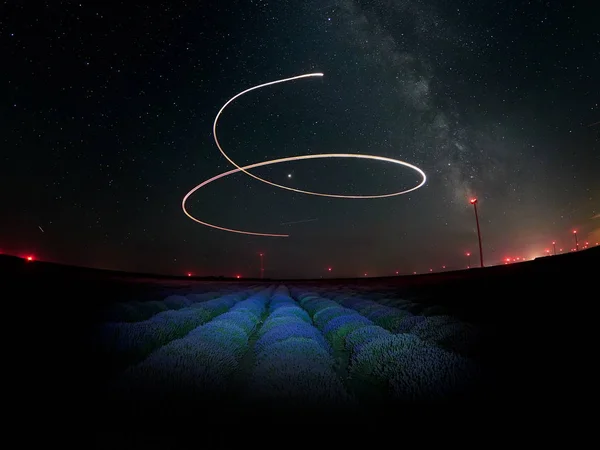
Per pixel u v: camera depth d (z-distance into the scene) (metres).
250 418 3.86
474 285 19.80
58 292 14.59
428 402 4.32
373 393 5.49
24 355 5.91
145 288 24.62
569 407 3.96
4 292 12.39
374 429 3.99
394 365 5.54
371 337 7.95
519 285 15.48
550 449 3.31
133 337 7.58
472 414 3.98
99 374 5.72
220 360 6.04
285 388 4.42
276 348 6.75
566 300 9.87
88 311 10.53
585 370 4.90
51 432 3.70
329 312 12.93
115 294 17.67
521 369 5.14
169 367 5.16
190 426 3.78
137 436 3.58
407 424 4.06
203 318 11.76
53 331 7.43
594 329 6.79
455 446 3.58
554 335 6.80
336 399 4.13
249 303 18.05
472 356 6.21
